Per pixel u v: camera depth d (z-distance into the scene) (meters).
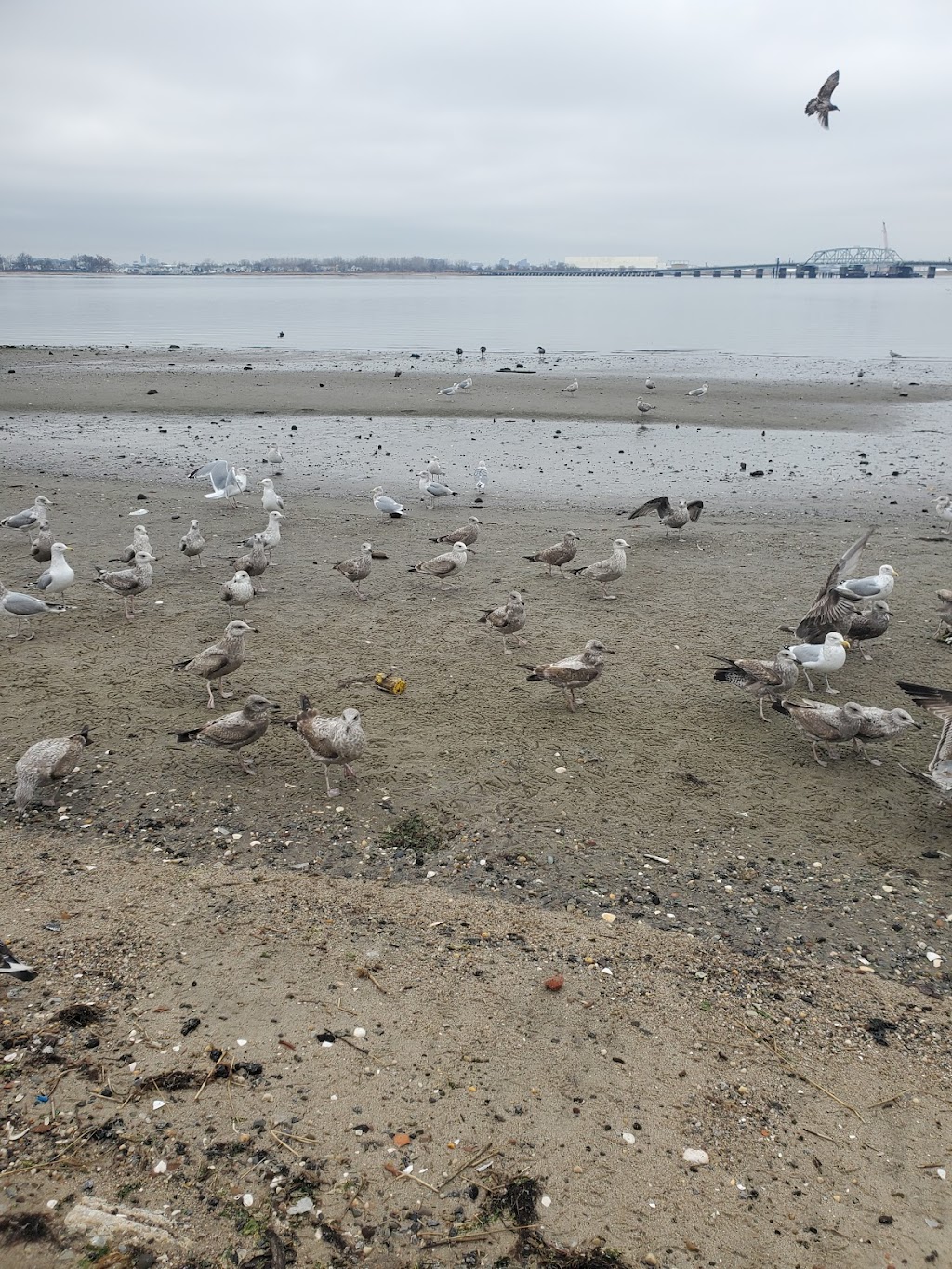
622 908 8.80
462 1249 5.57
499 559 19.61
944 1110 6.63
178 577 18.11
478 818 10.21
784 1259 5.57
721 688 13.45
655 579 18.22
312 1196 5.83
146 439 33.44
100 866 9.22
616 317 100.06
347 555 19.83
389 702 12.87
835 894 9.09
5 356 52.31
